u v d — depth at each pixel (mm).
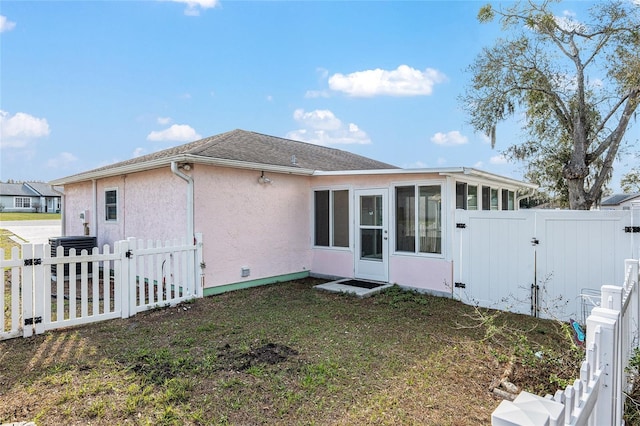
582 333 4395
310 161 10828
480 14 13773
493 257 6738
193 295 7160
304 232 9828
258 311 6387
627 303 3014
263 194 8789
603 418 2008
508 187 11680
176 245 6918
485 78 13992
